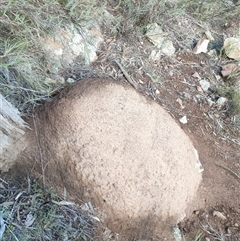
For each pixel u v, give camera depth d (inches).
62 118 41.0
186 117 52.1
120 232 40.6
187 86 55.4
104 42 53.6
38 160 40.2
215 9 66.2
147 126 43.1
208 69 58.6
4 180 39.3
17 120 39.8
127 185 40.3
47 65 46.6
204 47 60.2
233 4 68.7
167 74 55.5
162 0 59.2
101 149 40.4
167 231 42.4
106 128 41.2
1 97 38.8
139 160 41.3
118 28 55.4
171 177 42.5
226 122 53.7
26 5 47.5
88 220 39.4
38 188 39.4
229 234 44.2
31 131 40.8
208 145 50.6
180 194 43.2
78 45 50.4
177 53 58.8
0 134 38.5
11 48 43.6
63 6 51.3
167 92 53.4
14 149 39.6
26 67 44.4
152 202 41.3
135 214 40.6
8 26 45.6
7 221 36.8
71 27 50.7
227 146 51.5
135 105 43.6
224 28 65.8
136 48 55.1
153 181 41.5
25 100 42.8
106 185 39.9
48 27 48.6
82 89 43.1
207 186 46.6
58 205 39.0
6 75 42.9
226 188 47.4
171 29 60.3
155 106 45.6
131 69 52.7
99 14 54.3
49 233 37.5
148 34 56.7
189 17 63.7
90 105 41.9
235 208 46.3
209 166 48.5
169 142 43.7
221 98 55.2
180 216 43.5
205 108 54.1
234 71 58.5
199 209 45.1
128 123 42.3
